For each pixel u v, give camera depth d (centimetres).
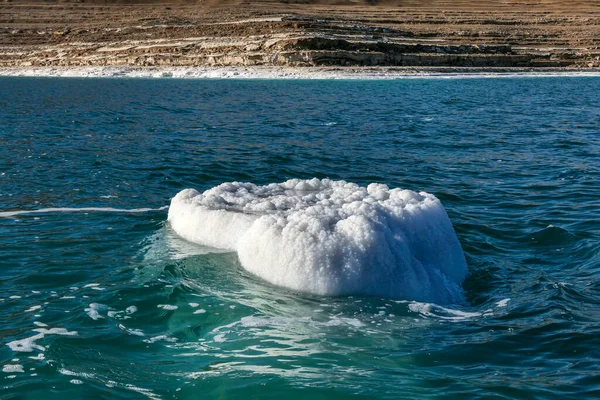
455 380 593
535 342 671
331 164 1658
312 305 747
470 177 1520
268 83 4703
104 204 1202
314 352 645
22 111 2772
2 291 791
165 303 754
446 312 746
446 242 871
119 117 2603
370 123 2492
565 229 1068
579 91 4238
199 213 949
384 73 5419
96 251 931
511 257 954
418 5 10669
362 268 775
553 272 888
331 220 827
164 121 2492
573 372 608
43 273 848
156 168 1538
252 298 763
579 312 745
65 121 2442
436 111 2961
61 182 1381
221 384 586
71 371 605
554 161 1719
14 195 1262
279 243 806
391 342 667
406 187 1415
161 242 955
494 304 781
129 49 6375
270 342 664
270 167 1596
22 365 613
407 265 791
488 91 4166
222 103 3234
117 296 773
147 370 611
